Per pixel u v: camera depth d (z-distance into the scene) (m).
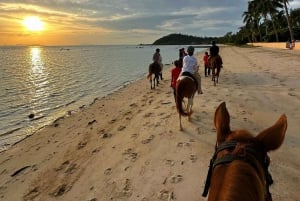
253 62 29.16
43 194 6.35
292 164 6.27
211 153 7.10
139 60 63.53
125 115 12.20
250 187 1.57
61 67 46.41
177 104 9.04
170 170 6.42
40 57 91.69
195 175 6.09
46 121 13.73
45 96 20.30
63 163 7.82
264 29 94.62
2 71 39.94
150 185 5.93
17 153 9.50
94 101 17.53
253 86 15.52
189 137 8.27
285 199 5.04
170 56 76.38
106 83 26.20
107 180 6.40
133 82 24.59
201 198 5.25
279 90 13.91
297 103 11.12
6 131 12.51
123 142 8.59
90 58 77.75
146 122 10.34
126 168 6.81
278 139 1.86
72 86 24.81
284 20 78.88
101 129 10.51
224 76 20.25
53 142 10.01
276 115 9.75
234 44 125.00
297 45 46.88
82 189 6.24
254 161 1.77
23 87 24.52
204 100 12.55
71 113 14.79
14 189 6.85
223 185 1.60
